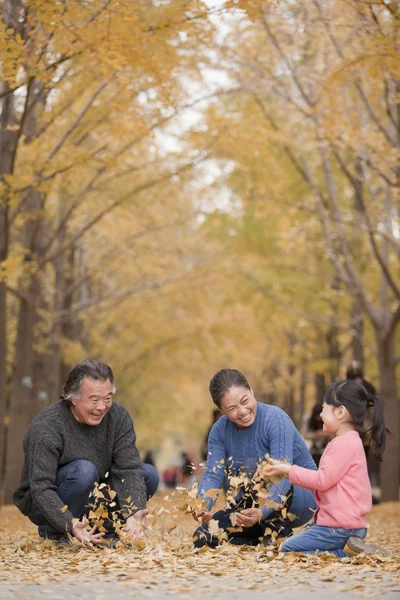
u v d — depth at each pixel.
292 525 6.41
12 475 17.61
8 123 13.12
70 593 4.17
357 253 22.61
